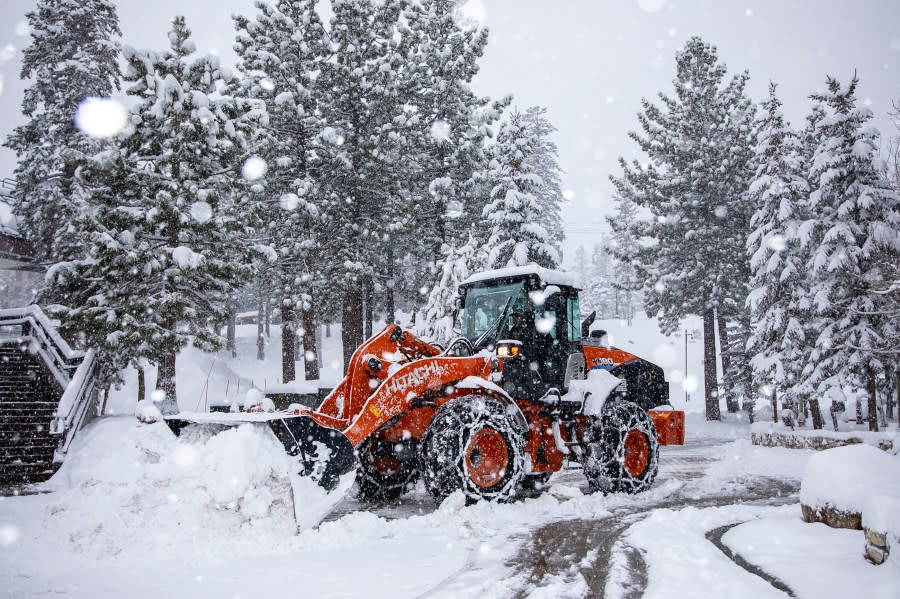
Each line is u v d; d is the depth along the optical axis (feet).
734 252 82.12
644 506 23.84
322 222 79.25
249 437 18.58
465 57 88.63
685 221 82.64
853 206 48.14
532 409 25.26
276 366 145.48
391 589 13.69
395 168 84.07
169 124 53.31
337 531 18.61
